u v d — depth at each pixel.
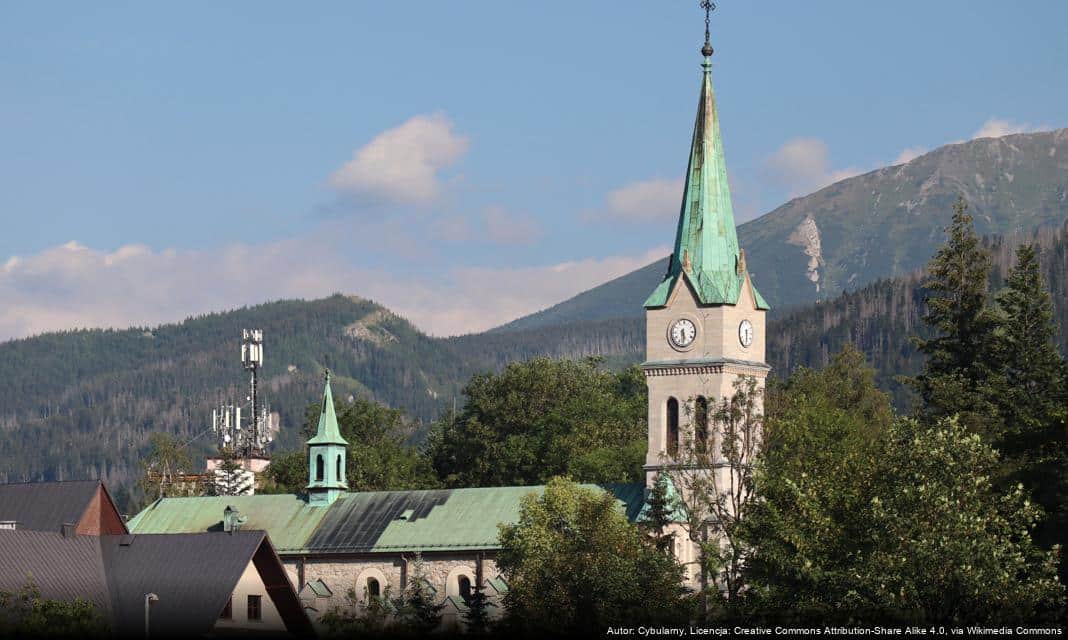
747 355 195.62
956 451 140.88
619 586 155.12
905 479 141.38
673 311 194.75
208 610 158.62
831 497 147.50
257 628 166.50
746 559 153.62
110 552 164.88
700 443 180.38
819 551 143.12
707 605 158.62
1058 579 134.75
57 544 163.25
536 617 155.50
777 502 150.62
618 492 197.62
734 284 194.00
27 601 144.00
